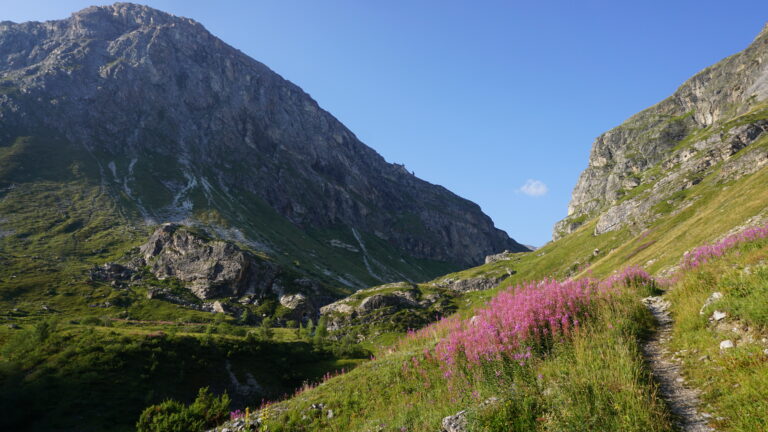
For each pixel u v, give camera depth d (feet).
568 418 23.02
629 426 21.35
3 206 594.65
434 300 435.94
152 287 458.91
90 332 194.80
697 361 28.78
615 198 647.15
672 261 174.19
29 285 399.65
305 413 54.29
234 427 55.62
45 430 131.95
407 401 44.27
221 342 216.74
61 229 582.35
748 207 159.94
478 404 29.66
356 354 256.73
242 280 497.05
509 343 38.19
